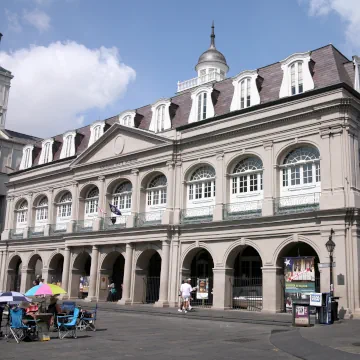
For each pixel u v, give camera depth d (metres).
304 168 22.81
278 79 24.80
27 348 12.06
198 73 43.16
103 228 30.89
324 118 21.78
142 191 29.42
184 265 26.03
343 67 23.73
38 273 40.78
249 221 23.25
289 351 11.45
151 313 22.97
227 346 12.44
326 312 16.95
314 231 21.05
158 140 28.45
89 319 15.85
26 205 39.94
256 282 24.95
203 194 26.69
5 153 44.91
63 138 37.09
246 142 24.66
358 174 21.30
